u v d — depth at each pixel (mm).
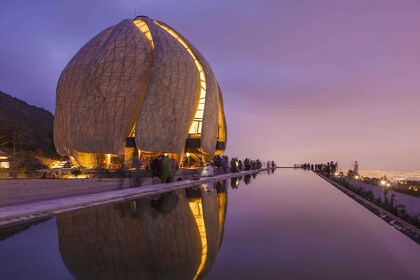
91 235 8430
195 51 48844
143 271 5691
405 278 5250
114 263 6137
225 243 7547
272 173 50500
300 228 9164
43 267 5965
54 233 8672
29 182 23250
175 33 49062
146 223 9977
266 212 12133
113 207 13164
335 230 8945
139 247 7273
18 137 51625
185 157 48625
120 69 40188
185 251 6922
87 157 41188
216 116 49750
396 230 8922
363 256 6473
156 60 40469
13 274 5598
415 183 34406
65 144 43562
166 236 8336
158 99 39812
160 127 39906
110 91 39531
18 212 10836
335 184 28328
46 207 11961
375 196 20078
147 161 37750
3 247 7293
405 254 6602
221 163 47469
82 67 42938
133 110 40156
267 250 6941
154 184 23672
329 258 6352
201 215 11414
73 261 6301
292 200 15812
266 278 5262
